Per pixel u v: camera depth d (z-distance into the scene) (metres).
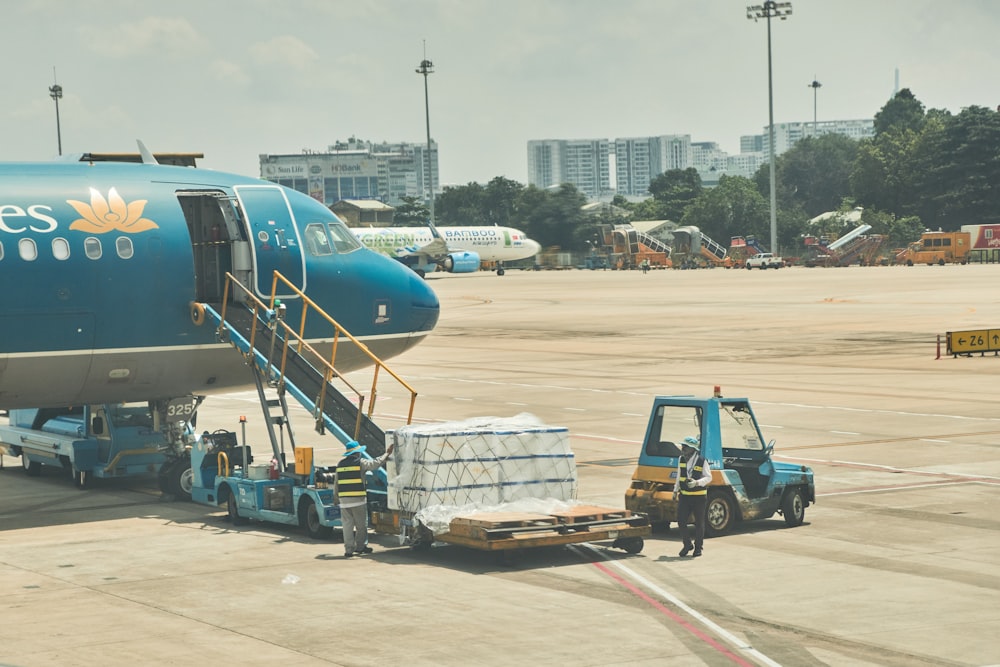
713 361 62.62
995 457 34.34
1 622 18.83
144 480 34.97
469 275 196.88
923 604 19.17
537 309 109.06
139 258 29.78
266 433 42.97
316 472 26.36
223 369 31.80
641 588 20.47
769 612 18.80
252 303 30.97
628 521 23.16
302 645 17.28
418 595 20.22
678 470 23.97
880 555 22.78
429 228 174.50
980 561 22.19
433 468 23.34
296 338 30.31
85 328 29.23
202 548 24.70
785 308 100.25
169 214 30.50
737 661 16.25
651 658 16.41
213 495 29.38
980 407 44.62
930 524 25.66
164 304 30.22
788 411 44.34
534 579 21.30
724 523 24.83
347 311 33.09
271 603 19.81
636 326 87.00
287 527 27.20
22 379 29.03
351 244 33.66
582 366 62.09
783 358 63.25
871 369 57.78
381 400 50.38
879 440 37.66
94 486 33.81
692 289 135.62
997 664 16.08
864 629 17.78
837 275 163.50
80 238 29.11
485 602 19.64
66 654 16.98
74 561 23.52
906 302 102.94
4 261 28.11
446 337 82.25
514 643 17.20
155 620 18.81
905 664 16.11
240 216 31.59
